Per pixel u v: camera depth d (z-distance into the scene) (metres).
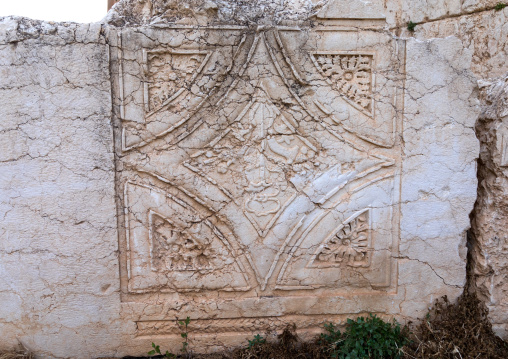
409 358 2.19
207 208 2.29
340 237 2.36
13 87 2.06
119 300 2.29
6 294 2.21
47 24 2.05
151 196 2.24
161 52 2.13
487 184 2.40
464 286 2.49
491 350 2.17
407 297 2.42
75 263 2.22
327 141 2.29
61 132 2.12
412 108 2.26
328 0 2.18
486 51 3.47
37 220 2.17
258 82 2.21
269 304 2.39
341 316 2.44
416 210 2.34
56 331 2.28
